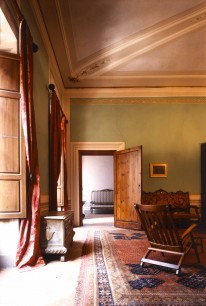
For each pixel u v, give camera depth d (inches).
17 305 100.9
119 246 205.6
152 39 235.9
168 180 327.6
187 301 104.8
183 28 222.7
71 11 193.9
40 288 117.9
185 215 256.2
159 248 150.4
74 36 226.2
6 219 149.5
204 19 213.8
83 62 273.3
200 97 336.5
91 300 105.3
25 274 136.6
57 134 244.2
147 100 335.9
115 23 210.7
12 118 150.2
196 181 328.2
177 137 332.2
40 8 188.5
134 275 135.7
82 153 339.6
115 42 238.2
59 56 257.8
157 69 294.0
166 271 142.3
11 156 148.2
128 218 298.5
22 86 148.6
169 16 205.5
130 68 291.0
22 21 144.2
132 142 332.2
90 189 516.1
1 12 128.4
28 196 152.9
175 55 265.4
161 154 330.6
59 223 163.0
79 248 198.7
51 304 101.7
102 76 308.3
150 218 148.6
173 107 335.3
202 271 142.6
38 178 154.9
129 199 299.3
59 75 293.3
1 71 150.1
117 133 332.8
